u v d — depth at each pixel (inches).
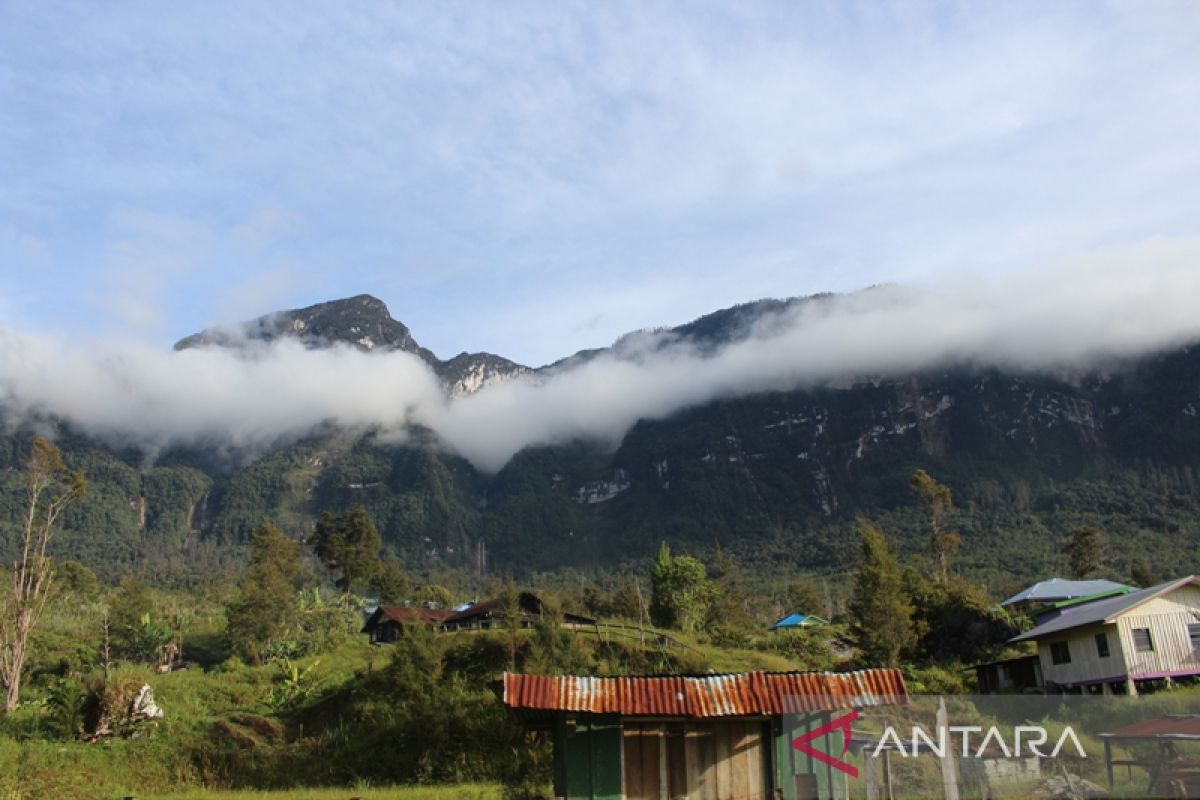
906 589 1946.4
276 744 1227.2
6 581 2080.5
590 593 3149.6
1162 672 1306.6
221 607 3174.2
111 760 1159.0
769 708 645.9
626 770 649.6
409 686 1296.8
